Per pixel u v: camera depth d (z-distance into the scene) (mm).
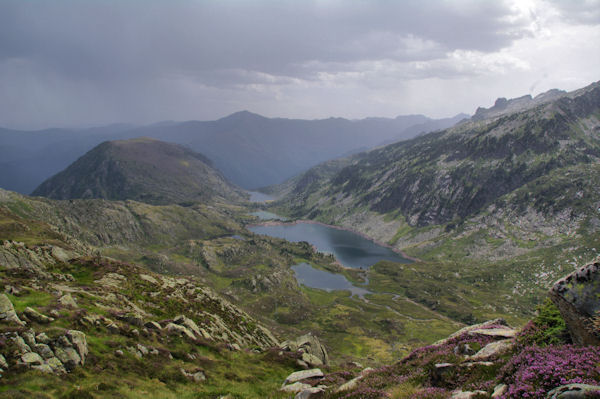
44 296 35344
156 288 66188
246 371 38875
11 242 62031
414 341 168750
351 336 177000
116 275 65188
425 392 15984
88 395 22750
